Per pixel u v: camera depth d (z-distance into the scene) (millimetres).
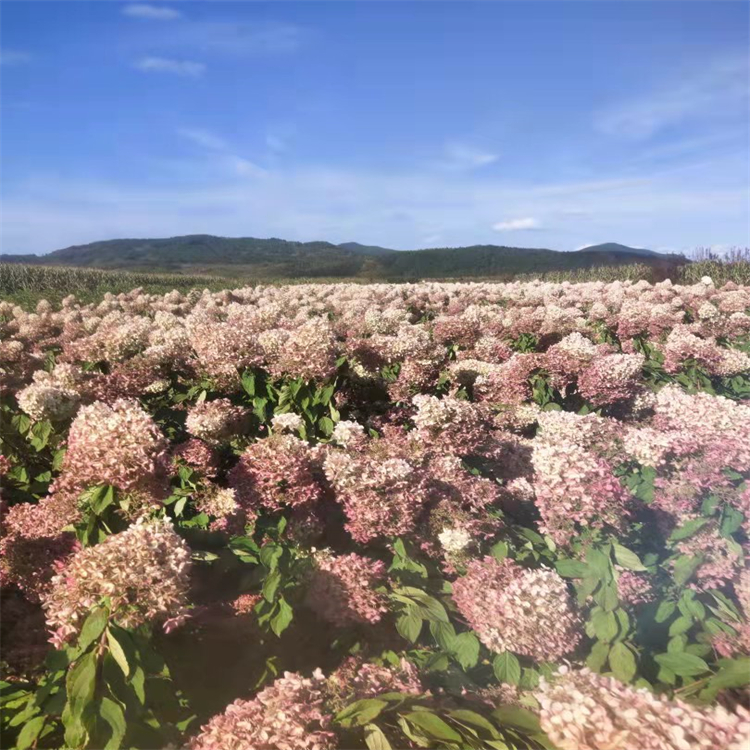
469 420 3822
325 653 2625
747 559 3064
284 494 3229
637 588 2777
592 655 2490
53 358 7293
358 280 47031
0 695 2307
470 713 2082
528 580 2602
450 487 3363
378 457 3662
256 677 2500
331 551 2939
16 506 3092
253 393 4875
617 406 5594
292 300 14391
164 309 14656
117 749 1943
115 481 2754
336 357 5188
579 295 16062
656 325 8969
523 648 2492
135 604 2158
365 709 2016
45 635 2656
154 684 2178
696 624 2814
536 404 5582
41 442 3857
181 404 5328
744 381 6852
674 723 1863
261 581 2771
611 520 2941
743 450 3357
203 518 3191
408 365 5418
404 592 2771
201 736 2031
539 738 2057
